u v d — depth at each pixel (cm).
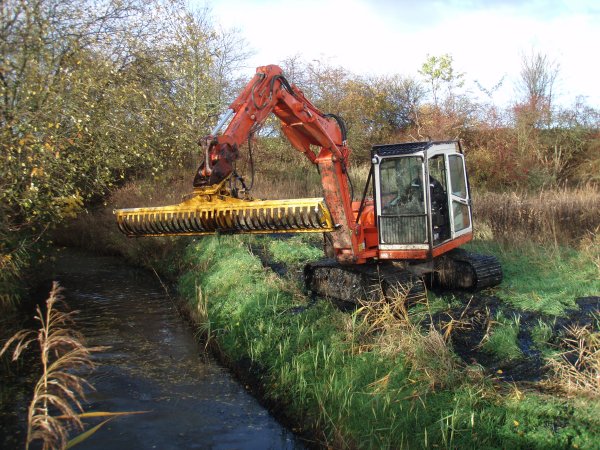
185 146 1255
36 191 787
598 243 1022
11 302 862
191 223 613
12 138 781
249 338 682
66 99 881
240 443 486
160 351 713
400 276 714
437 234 757
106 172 992
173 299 978
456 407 448
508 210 1216
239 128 607
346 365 551
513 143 2352
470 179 2275
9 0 836
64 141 859
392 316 612
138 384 606
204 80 1401
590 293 769
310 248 1159
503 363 544
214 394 586
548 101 2475
